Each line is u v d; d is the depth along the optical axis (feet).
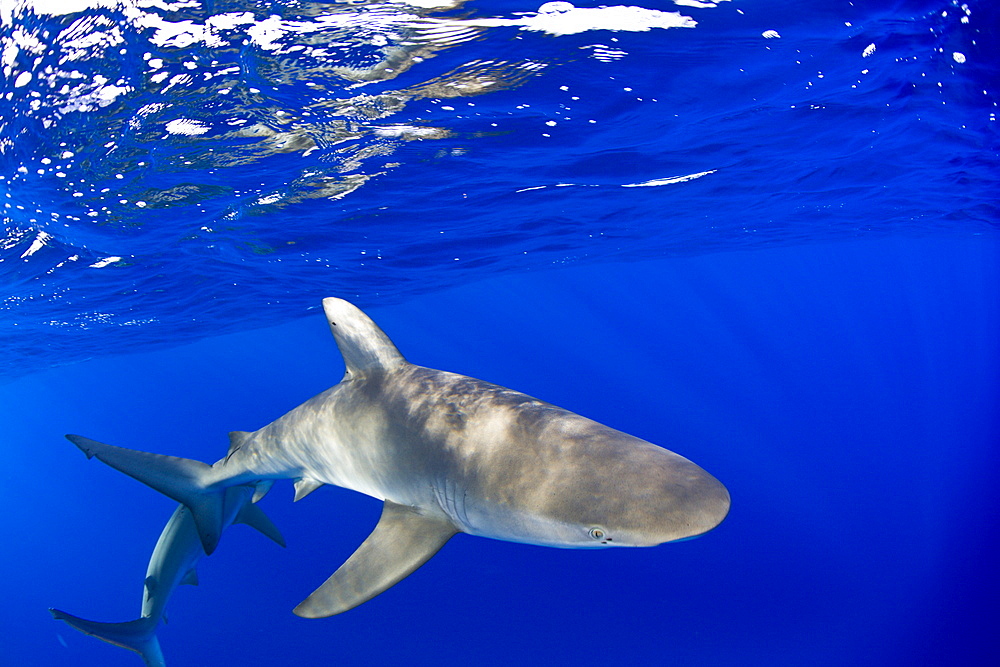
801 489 110.83
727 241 78.38
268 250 42.11
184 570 19.22
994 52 22.86
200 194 29.01
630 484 7.18
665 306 276.21
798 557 75.97
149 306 54.39
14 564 111.45
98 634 16.92
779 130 30.37
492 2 16.74
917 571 70.85
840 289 251.60
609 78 22.20
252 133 23.03
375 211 36.52
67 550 117.19
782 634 58.70
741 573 71.87
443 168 30.68
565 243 60.23
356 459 10.44
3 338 59.21
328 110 22.09
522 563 77.41
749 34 20.29
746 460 147.02
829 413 258.78
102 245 33.88
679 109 25.79
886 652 55.98
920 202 57.41
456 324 201.57
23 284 37.93
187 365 184.24
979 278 199.52
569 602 66.90
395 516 9.43
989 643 54.90
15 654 75.82
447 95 22.13
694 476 7.15
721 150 32.81
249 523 16.40
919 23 20.48
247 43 16.89
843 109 28.22
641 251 80.33
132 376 179.52
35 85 17.16
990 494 98.27
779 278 194.18
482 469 8.42
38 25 15.21
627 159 32.53
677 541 6.25
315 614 7.64
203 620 71.97
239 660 62.90
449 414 9.39
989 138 34.42
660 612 63.36
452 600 69.82
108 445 13.56
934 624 59.21
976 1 19.60
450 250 52.37
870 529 85.40
